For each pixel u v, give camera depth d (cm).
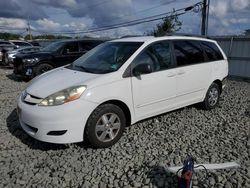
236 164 358
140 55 446
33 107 383
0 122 514
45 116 367
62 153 392
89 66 464
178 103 515
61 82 404
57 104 369
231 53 1223
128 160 371
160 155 386
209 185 313
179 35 537
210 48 591
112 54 470
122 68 421
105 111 394
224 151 401
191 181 296
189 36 556
